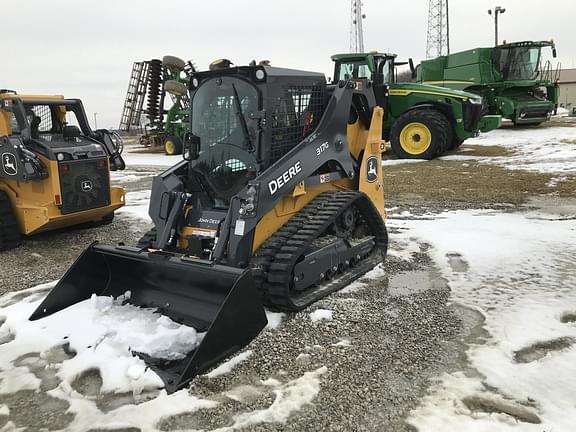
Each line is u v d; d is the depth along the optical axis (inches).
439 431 114.8
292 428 118.3
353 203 223.0
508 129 811.4
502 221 300.0
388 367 143.3
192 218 197.9
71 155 283.1
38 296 208.2
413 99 582.6
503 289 197.8
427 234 278.2
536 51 762.2
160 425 120.9
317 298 188.9
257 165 191.0
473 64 773.3
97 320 171.8
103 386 136.9
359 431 116.5
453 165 522.3
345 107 219.3
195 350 145.5
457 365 143.3
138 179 575.8
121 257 183.9
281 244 181.5
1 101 283.9
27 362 152.4
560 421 117.0
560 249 242.4
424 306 184.5
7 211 281.1
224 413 124.6
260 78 187.9
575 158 508.4
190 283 170.2
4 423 124.3
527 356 147.6
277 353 152.5
